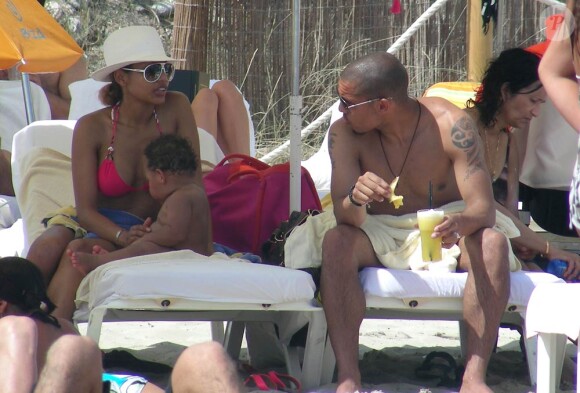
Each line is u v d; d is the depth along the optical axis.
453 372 18.19
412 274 16.36
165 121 19.38
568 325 14.53
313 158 28.56
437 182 17.31
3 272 13.24
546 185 21.30
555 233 22.02
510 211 19.39
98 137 18.91
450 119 17.02
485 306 16.19
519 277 16.84
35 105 31.52
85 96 29.45
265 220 20.34
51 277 17.80
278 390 16.61
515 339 22.14
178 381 11.04
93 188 18.69
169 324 23.28
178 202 17.84
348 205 16.44
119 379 14.16
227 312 17.39
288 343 17.92
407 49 43.50
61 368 10.70
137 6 55.97
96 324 15.75
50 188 21.28
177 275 15.84
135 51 18.55
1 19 23.36
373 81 16.59
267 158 33.03
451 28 43.16
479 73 30.19
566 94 13.39
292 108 20.31
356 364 16.22
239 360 19.80
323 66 44.06
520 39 41.88
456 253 16.92
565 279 18.50
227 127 29.19
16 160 22.55
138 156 18.98
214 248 19.34
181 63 41.53
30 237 20.84
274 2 43.38
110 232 18.11
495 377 18.14
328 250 16.41
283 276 16.20
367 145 17.39
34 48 23.58
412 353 20.50
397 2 22.92
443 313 17.34
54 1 53.41
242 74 43.28
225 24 42.88
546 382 15.07
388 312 17.31
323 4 43.91
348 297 16.28
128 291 15.69
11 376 10.76
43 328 13.21
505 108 18.94
